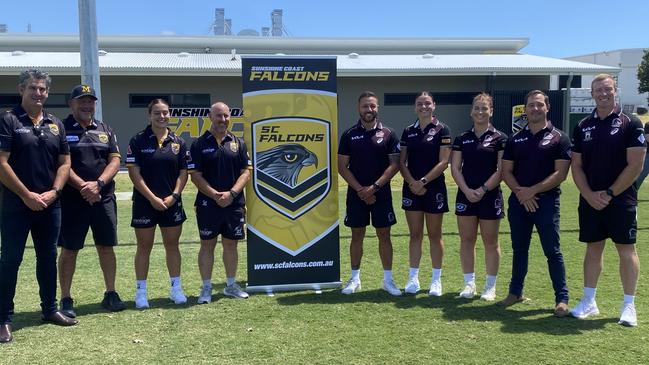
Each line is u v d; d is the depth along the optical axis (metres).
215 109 5.27
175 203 5.22
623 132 4.49
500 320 4.72
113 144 5.08
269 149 5.74
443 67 21.83
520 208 5.07
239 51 28.67
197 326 4.64
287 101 5.75
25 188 4.32
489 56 26.48
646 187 13.69
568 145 4.87
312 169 5.83
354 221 5.57
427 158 5.43
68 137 4.84
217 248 7.95
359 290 5.75
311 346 4.16
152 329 4.57
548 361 3.85
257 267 5.78
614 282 5.80
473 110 5.30
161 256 7.34
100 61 21.31
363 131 5.50
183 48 28.06
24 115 4.41
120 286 5.95
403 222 9.75
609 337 4.28
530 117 4.91
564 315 4.78
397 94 22.91
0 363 3.86
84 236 4.97
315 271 5.88
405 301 5.33
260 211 5.76
